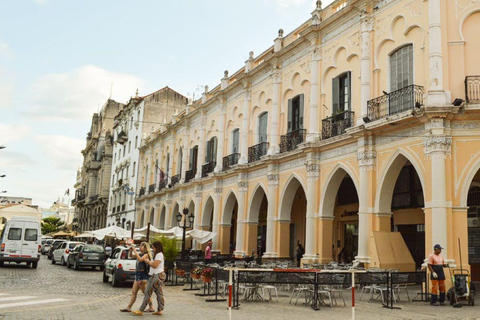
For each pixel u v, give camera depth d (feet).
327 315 35.17
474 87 47.73
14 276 65.16
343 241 79.56
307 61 73.10
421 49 52.47
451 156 47.26
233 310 36.96
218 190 98.48
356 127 57.06
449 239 45.70
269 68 84.02
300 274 39.19
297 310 37.70
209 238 88.33
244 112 90.94
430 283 44.42
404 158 53.36
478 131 47.06
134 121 171.42
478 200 60.03
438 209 46.21
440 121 47.32
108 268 59.62
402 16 55.57
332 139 62.23
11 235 82.48
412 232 66.18
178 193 121.80
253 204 85.66
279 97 80.07
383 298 43.34
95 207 222.28
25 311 33.99
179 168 126.41
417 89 51.37
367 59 59.41
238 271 39.32
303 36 72.28
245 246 85.40
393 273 41.42
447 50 49.62
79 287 54.19
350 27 64.08
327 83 68.33
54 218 343.67
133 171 165.58
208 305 39.88
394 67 56.59
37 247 83.71
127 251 57.47
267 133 83.46
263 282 39.40
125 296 46.19
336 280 39.55
